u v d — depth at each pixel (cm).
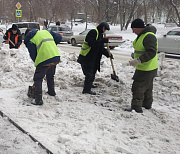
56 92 582
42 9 4862
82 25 5100
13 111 456
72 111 466
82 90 615
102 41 549
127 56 1429
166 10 4784
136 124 421
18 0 5353
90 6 4219
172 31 1477
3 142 355
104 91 613
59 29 2297
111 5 4059
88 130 389
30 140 360
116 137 368
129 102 533
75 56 948
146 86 468
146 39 434
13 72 696
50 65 488
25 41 489
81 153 321
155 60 464
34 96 523
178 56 1514
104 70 816
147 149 341
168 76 682
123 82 652
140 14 5238
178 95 580
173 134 392
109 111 473
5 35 950
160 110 494
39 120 423
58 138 352
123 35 2819
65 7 4406
